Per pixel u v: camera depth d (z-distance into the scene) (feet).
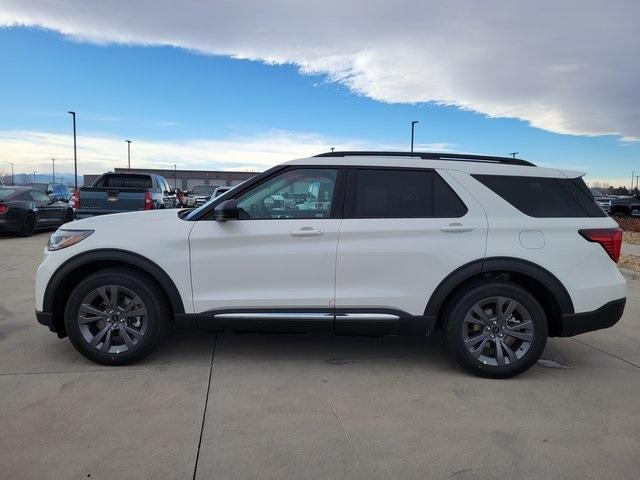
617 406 13.00
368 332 14.64
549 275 14.38
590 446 11.00
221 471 9.80
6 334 17.58
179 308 14.49
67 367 14.69
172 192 55.42
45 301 14.71
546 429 11.71
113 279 14.44
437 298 14.40
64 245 14.67
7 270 29.50
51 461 9.98
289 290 14.46
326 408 12.53
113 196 38.19
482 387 14.03
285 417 12.01
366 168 14.90
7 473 9.55
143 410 12.16
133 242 14.40
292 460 10.25
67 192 92.89
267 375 14.48
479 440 11.18
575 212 14.90
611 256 14.80
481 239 14.39
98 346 14.67
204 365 15.11
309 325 14.51
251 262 14.40
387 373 14.87
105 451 10.37
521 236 14.46
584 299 14.47
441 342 17.72
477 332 14.64
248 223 14.49
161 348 16.48
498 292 14.29
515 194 14.87
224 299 14.46
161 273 14.37
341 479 9.66
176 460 10.12
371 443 10.96
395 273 14.39
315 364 15.43
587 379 14.82
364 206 14.65
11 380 13.71
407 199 14.74
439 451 10.71
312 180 14.87
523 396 13.50
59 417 11.73
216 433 11.19
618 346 18.11
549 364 16.07
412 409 12.60
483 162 15.40
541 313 14.38
